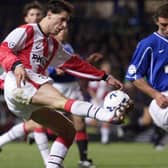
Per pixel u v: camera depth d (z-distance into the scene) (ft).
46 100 58.54
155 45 69.46
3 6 163.12
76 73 68.18
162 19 68.95
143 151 122.21
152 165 96.53
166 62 69.77
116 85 68.39
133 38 166.61
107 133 139.23
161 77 70.03
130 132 145.89
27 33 62.08
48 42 63.72
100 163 99.40
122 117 54.39
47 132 85.40
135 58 69.77
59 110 59.77
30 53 62.44
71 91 98.48
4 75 63.98
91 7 172.96
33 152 115.14
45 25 62.80
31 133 95.14
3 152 115.03
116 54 160.97
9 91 60.59
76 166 94.48
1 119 141.38
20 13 162.50
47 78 60.80
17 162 97.91
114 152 119.34
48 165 63.77
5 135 87.15
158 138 127.75
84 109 55.57
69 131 64.28
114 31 168.66
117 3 173.37
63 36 89.61
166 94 69.92
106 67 143.84
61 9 62.39
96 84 139.44
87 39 163.73
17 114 62.95
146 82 69.46
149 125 144.15
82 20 169.99
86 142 92.79
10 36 61.67
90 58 80.48
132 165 96.53
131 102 55.26
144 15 170.91
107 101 55.06
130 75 69.77
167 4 69.10
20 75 57.52
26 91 59.41
